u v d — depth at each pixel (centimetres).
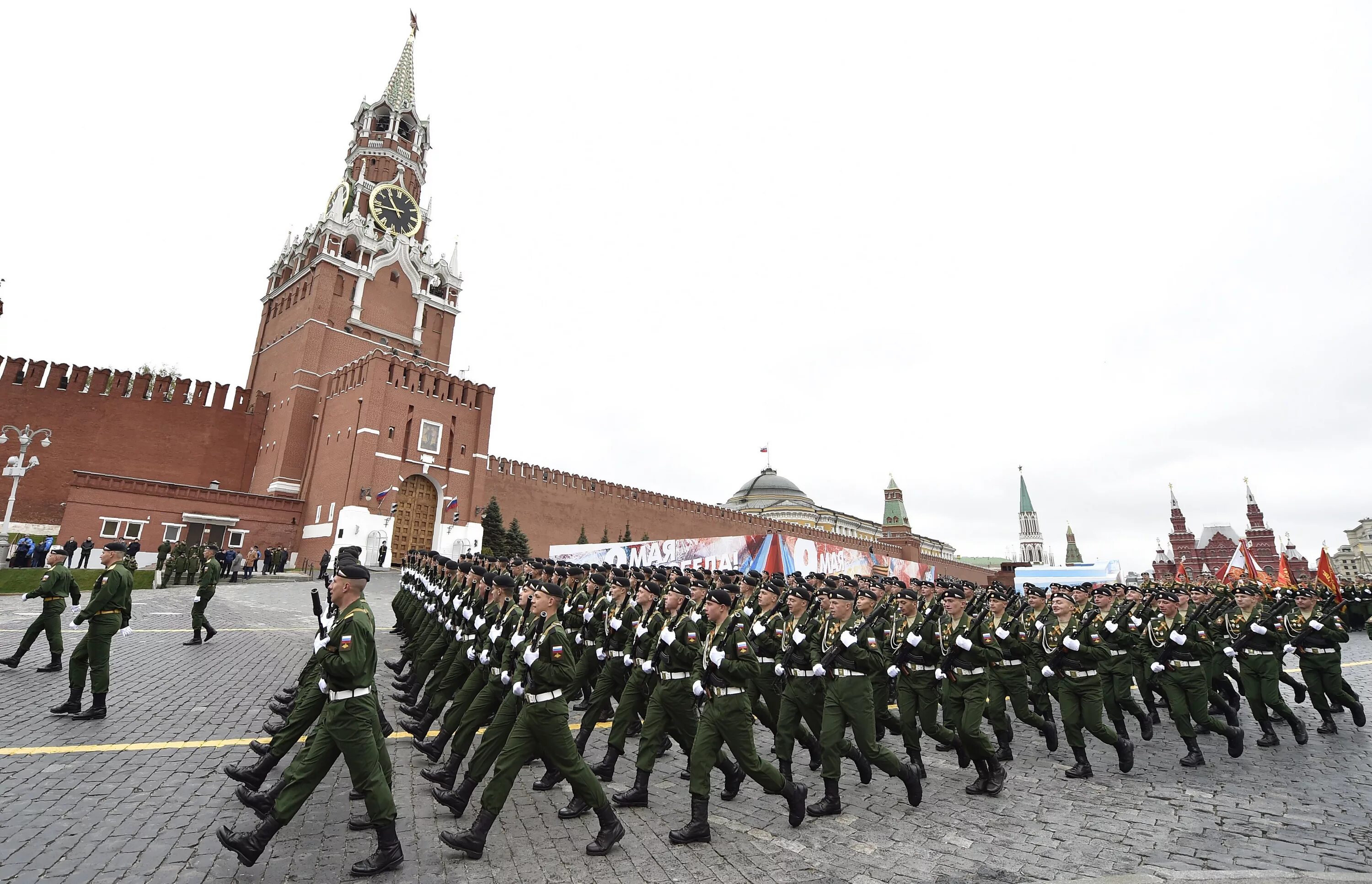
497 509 5106
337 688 544
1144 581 1684
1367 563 10694
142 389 4819
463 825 643
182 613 2088
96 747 788
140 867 517
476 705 714
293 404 5019
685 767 886
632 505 6288
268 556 3900
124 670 1219
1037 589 1129
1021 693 963
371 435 4425
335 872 531
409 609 1540
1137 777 853
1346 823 673
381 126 6875
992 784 782
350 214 6025
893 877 551
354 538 4194
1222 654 1199
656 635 795
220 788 691
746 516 7288
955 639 812
